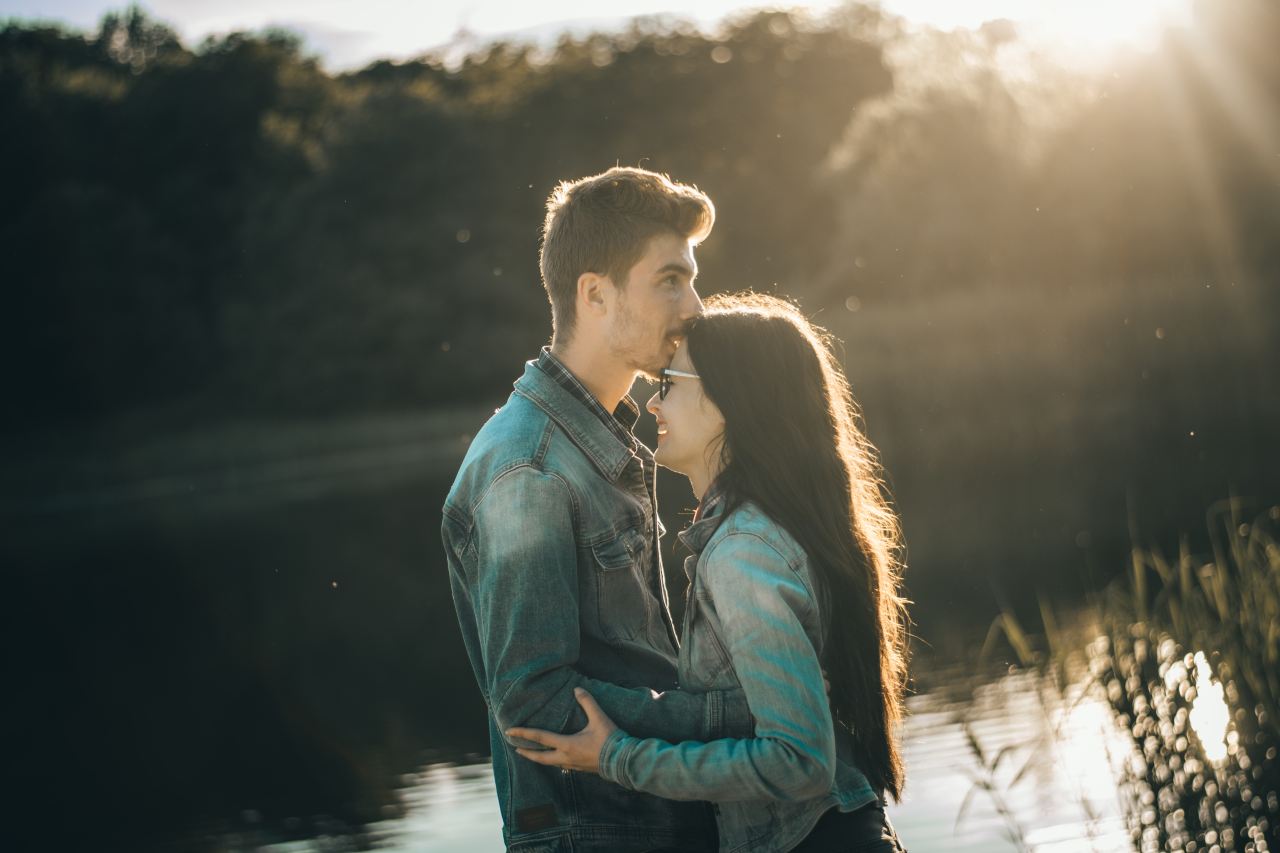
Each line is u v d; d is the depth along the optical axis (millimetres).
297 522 17781
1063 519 9477
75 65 47875
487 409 33562
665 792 1826
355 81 50938
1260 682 3979
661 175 2131
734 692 1889
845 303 20844
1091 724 4406
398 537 14938
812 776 1758
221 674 8586
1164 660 4488
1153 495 9906
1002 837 3648
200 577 13539
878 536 2049
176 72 41000
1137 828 3586
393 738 6270
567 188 2158
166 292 34781
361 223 36062
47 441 31797
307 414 34156
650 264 2057
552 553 1963
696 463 2004
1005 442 13953
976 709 4980
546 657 1932
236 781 5879
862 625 1914
